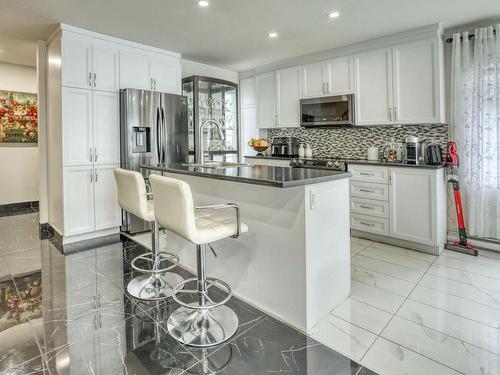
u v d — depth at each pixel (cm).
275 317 217
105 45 379
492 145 334
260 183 188
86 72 365
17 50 441
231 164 326
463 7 307
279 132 541
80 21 336
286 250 210
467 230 359
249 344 189
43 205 425
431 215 331
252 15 322
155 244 260
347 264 242
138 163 401
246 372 166
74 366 170
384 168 361
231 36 383
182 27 354
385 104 389
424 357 176
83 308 230
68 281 274
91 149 375
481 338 193
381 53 389
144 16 323
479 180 342
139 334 199
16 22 338
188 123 476
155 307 231
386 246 362
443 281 271
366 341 191
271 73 508
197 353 181
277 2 294
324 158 457
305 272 200
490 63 327
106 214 393
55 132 379
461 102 346
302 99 462
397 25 349
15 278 280
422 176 334
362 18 331
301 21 338
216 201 260
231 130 552
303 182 187
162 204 195
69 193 363
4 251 349
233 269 249
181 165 309
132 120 392
